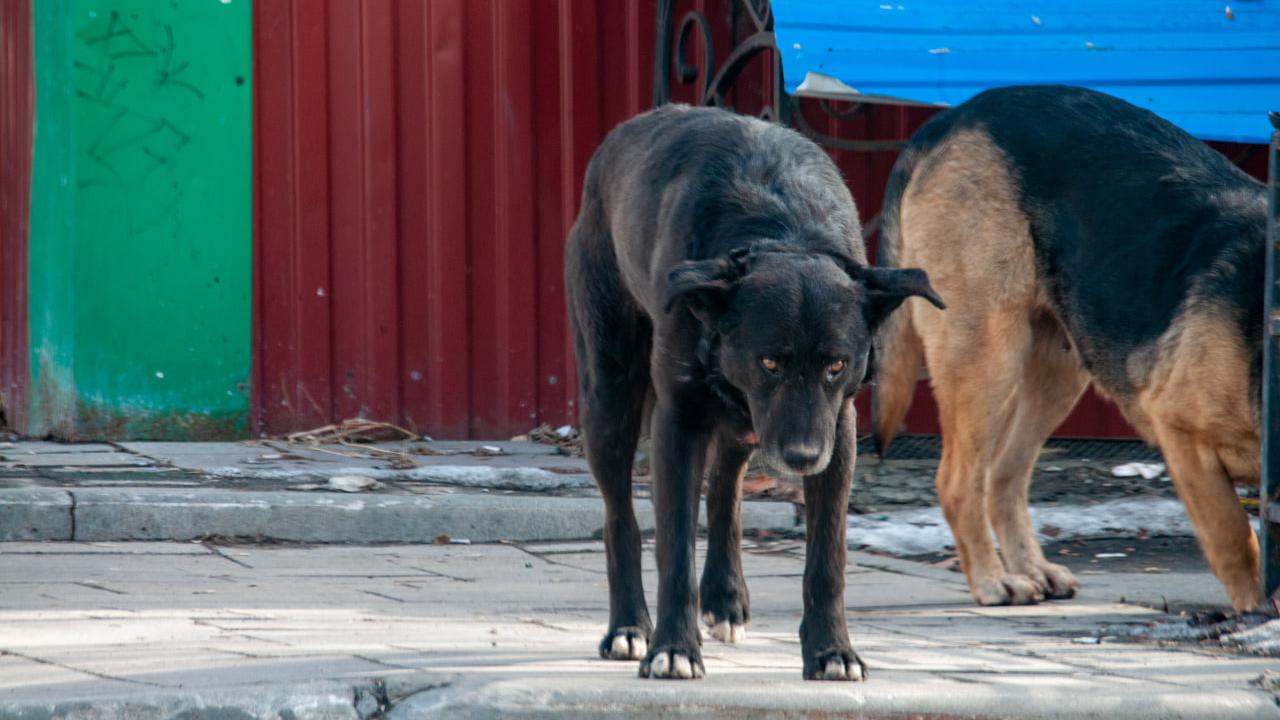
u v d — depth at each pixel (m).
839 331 6.26
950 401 10.40
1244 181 9.76
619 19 18.28
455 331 18.06
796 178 7.28
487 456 16.70
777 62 15.80
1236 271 9.16
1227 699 6.54
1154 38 14.09
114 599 9.11
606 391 7.93
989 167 10.39
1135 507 13.52
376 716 5.96
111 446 16.73
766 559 11.86
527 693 5.96
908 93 13.30
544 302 18.25
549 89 18.17
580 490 14.31
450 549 12.18
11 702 5.76
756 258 6.54
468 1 17.97
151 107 17.25
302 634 7.94
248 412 17.72
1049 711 6.34
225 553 11.48
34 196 17.72
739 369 6.40
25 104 17.95
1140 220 9.73
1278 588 8.92
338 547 12.17
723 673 6.83
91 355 17.22
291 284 17.77
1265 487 8.84
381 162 17.86
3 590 9.35
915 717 6.25
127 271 17.28
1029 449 10.80
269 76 17.58
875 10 14.01
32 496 12.02
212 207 17.48
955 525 10.30
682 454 6.89
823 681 6.52
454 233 18.03
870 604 9.96
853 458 6.79
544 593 9.98
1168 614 9.60
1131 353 9.67
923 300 10.59
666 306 6.25
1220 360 9.07
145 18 17.17
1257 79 13.73
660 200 7.48
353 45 17.78
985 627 8.97
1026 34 14.01
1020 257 10.34
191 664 6.73
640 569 7.66
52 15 17.19
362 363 17.92
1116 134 10.14
